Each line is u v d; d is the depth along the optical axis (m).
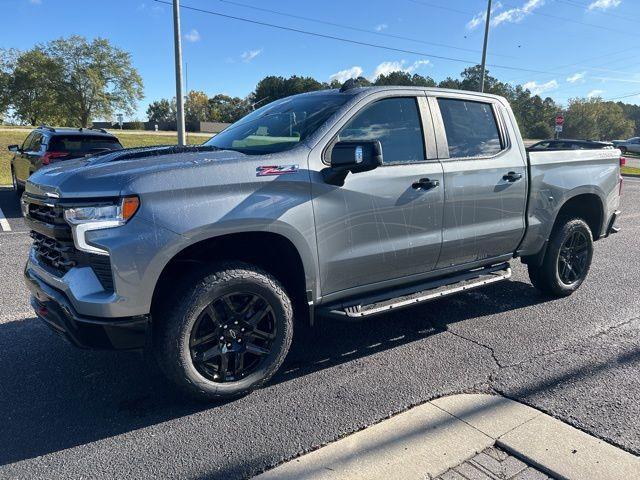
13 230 8.55
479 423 2.89
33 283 3.15
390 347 4.00
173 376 2.95
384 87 3.73
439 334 4.25
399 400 3.17
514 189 4.34
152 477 2.48
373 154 2.92
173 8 16.03
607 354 3.84
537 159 4.54
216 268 2.99
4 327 4.33
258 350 3.21
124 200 2.67
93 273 2.77
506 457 2.58
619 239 8.37
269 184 3.05
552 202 4.66
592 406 3.08
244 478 2.46
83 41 58.34
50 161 10.48
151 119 109.06
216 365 3.11
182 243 2.79
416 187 3.67
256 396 3.25
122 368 3.63
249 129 3.93
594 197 5.13
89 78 57.62
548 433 2.78
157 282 2.89
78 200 2.71
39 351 3.89
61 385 3.39
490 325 4.45
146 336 2.84
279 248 3.30
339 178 3.25
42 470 2.53
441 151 3.91
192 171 2.86
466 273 4.34
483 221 4.16
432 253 3.87
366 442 2.72
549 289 5.05
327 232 3.30
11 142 26.20
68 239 2.81
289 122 3.68
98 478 2.48
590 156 5.05
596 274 6.13
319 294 3.39
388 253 3.60
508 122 4.46
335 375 3.54
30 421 2.97
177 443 2.75
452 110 4.09
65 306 2.81
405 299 3.79
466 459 2.56
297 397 3.23
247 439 2.78
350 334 4.27
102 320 2.73
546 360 3.74
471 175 4.02
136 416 3.03
